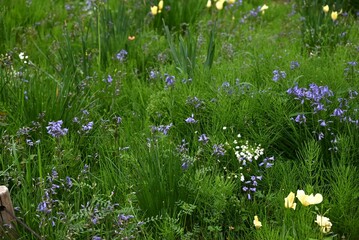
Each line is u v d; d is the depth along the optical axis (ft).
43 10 27.66
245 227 13.60
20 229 12.69
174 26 26.32
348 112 16.33
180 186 13.70
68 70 19.99
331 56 21.74
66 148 15.23
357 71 18.75
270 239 12.39
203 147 15.56
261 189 15.03
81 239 12.89
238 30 25.85
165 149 14.96
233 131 16.21
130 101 19.17
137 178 14.01
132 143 15.72
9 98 17.60
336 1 26.03
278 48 22.99
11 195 13.87
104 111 17.85
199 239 13.70
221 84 18.48
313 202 11.89
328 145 15.81
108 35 22.61
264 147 15.88
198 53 22.84
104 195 13.56
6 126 16.28
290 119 16.01
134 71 21.59
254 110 16.84
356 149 15.42
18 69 20.01
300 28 24.71
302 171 14.98
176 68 20.10
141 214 13.60
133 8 27.58
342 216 13.74
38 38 24.27
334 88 17.65
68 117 16.66
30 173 13.61
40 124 15.97
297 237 12.64
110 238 12.64
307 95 15.72
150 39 24.75
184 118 17.19
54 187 12.94
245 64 20.22
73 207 13.64
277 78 17.49
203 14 28.68
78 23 24.93
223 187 13.89
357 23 25.93
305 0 25.91
